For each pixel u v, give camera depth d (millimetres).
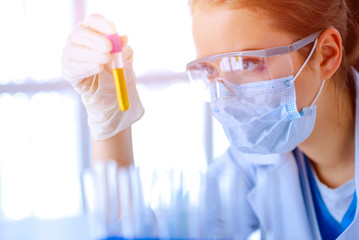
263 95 1039
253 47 995
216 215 733
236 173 755
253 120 1063
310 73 1050
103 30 892
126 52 1055
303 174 1234
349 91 1164
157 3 3875
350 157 1168
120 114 1123
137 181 759
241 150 1154
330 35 1051
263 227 1198
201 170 743
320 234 1199
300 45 1013
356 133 1092
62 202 1896
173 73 3816
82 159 3803
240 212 751
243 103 1062
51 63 4000
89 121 1144
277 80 1024
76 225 1527
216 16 996
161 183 750
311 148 1177
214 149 3625
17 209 2326
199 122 3709
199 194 733
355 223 993
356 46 1152
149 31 3908
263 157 1258
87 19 916
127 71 1080
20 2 3977
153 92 3834
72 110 3904
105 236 766
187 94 3777
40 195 2115
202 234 731
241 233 749
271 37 997
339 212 1158
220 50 1013
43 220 1829
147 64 3914
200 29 1029
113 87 1088
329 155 1174
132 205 756
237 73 1032
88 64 947
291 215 1192
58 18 4000
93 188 767
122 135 1162
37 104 3932
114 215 763
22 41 4000
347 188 1132
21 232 1819
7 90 3920
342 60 1110
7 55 3988
